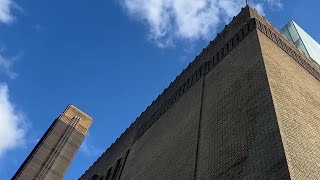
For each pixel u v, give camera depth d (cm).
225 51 2300
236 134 1495
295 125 1376
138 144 2752
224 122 1670
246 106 1580
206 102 2039
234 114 1633
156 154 2200
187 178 1617
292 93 1642
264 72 1645
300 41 3055
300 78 1947
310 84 2008
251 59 1864
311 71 2206
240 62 1973
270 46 1994
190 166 1667
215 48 2509
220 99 1889
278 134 1240
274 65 1778
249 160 1289
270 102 1427
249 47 1998
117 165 2866
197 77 2484
